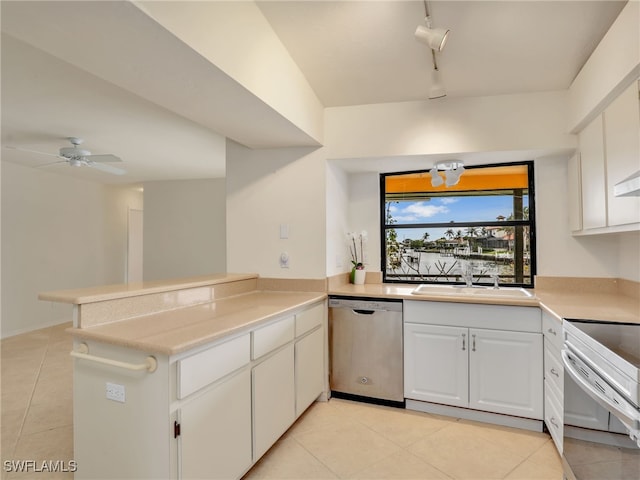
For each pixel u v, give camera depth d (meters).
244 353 1.84
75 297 1.67
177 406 1.46
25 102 2.96
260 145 3.00
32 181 5.28
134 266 7.29
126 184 6.68
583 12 1.93
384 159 2.99
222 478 1.68
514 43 2.18
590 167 2.33
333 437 2.32
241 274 3.02
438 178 3.12
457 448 2.19
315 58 2.40
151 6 1.30
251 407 1.91
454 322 2.56
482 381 2.49
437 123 2.80
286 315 2.27
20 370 3.55
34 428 2.43
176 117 3.28
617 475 1.33
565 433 1.79
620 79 1.78
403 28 2.12
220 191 6.11
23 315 5.12
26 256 5.18
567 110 2.59
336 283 3.17
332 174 3.15
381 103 2.91
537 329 2.36
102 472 1.60
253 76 1.95
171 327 1.71
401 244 3.52
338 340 2.89
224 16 1.71
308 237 3.00
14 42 2.14
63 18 1.29
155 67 1.66
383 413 2.65
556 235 2.92
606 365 1.39
